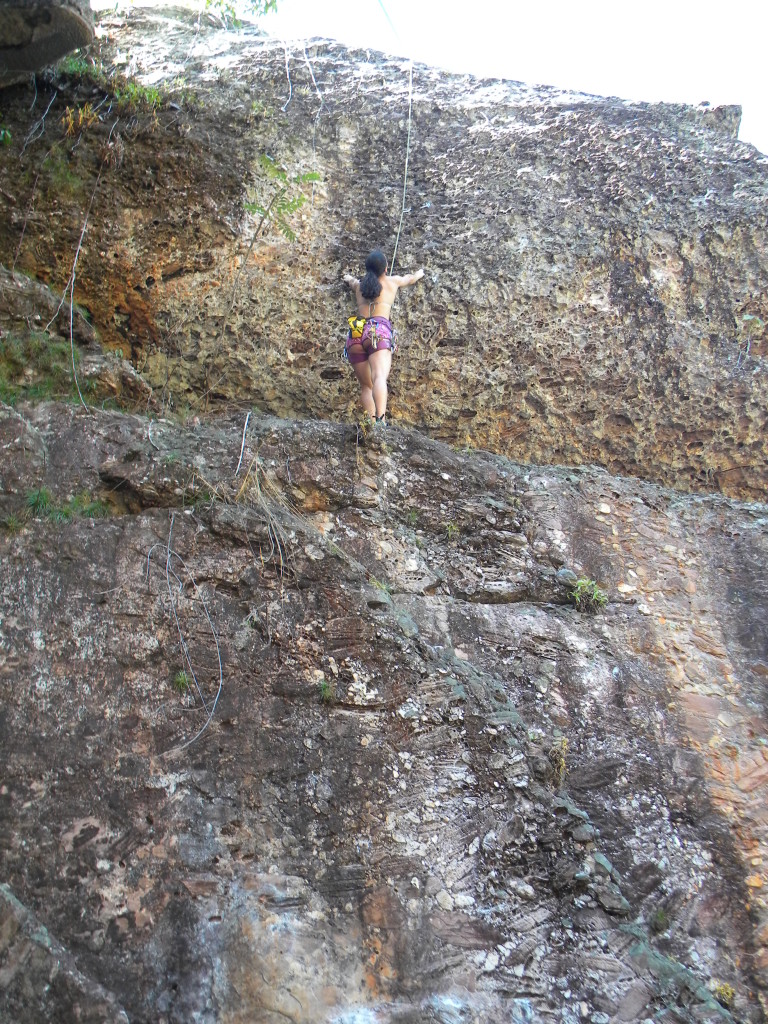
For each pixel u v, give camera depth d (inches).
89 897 159.5
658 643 233.8
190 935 159.6
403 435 238.5
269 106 275.9
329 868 173.3
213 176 263.9
